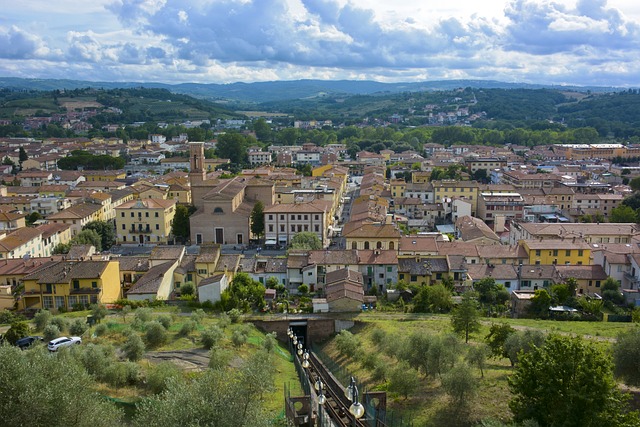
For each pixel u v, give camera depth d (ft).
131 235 605.31
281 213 576.20
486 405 228.02
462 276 431.02
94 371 233.55
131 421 187.93
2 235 488.85
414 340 268.21
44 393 154.51
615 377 222.28
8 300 371.15
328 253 445.37
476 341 315.78
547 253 456.45
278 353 328.49
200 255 433.07
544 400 182.60
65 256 434.30
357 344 321.11
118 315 357.20
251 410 167.73
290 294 425.69
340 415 231.91
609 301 394.73
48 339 293.43
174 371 234.17
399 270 434.30
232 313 366.43
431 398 239.71
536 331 273.33
